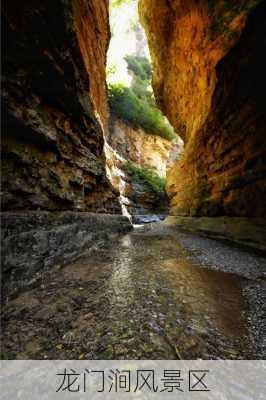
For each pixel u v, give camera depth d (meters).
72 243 8.79
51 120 8.34
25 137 6.97
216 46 11.92
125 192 35.62
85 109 10.91
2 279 4.72
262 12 8.79
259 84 10.48
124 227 19.66
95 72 16.28
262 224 10.81
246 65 10.60
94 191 14.16
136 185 40.22
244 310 5.35
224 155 14.77
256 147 11.33
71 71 8.29
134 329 4.27
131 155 46.50
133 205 37.66
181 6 15.48
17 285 5.18
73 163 10.37
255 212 11.61
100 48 16.94
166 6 17.20
